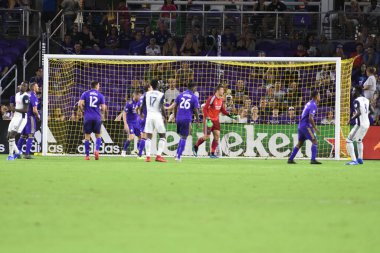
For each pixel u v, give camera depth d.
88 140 60.69
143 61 71.44
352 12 84.12
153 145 68.00
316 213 29.39
